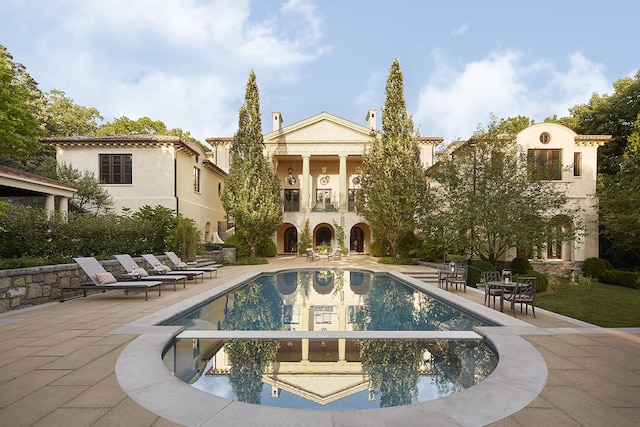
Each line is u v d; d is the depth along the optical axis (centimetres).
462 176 1441
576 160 1777
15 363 418
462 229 1317
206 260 1802
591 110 2216
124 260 1020
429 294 1062
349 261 2198
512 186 1324
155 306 777
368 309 900
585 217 1747
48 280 831
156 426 281
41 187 1240
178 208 1933
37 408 309
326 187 3091
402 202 1989
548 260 1769
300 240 2634
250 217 2034
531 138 1741
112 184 1908
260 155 2147
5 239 967
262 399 370
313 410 312
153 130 3856
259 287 1260
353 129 2716
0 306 703
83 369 400
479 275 1209
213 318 791
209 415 300
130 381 367
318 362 480
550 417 301
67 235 1072
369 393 389
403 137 2050
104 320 637
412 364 479
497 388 357
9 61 2441
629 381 378
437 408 316
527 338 540
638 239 1559
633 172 1658
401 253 2125
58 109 3156
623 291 1302
